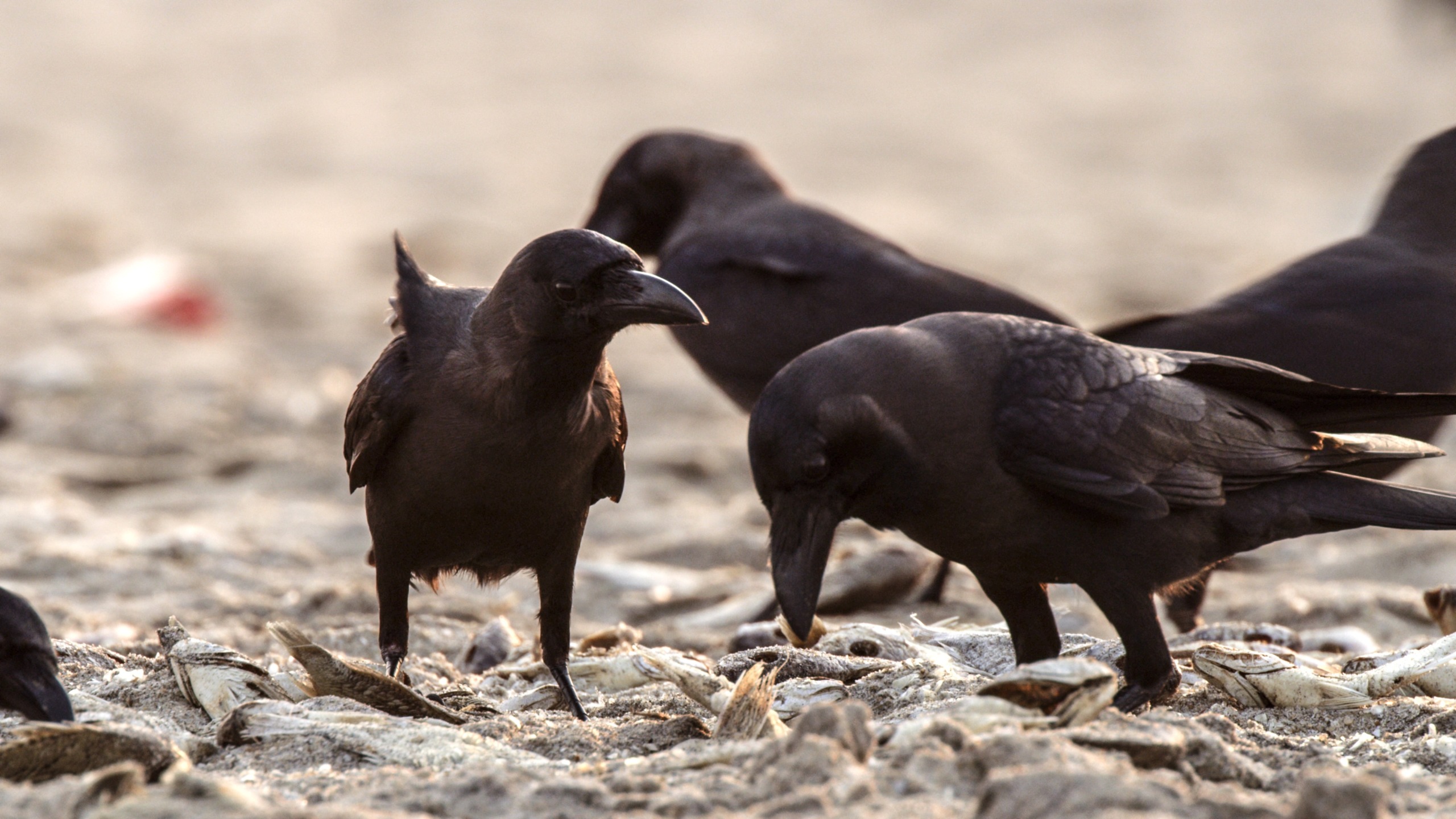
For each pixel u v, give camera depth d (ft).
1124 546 23.27
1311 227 120.57
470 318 25.14
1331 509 24.02
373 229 120.26
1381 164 148.56
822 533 22.30
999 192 140.36
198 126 175.01
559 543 26.11
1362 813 16.78
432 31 247.09
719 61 227.20
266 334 85.92
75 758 19.63
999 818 17.07
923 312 37.65
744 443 61.41
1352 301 34.40
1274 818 17.07
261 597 38.14
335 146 163.84
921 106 192.44
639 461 57.72
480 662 31.12
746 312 39.52
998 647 27.96
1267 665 24.48
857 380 22.30
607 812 18.02
